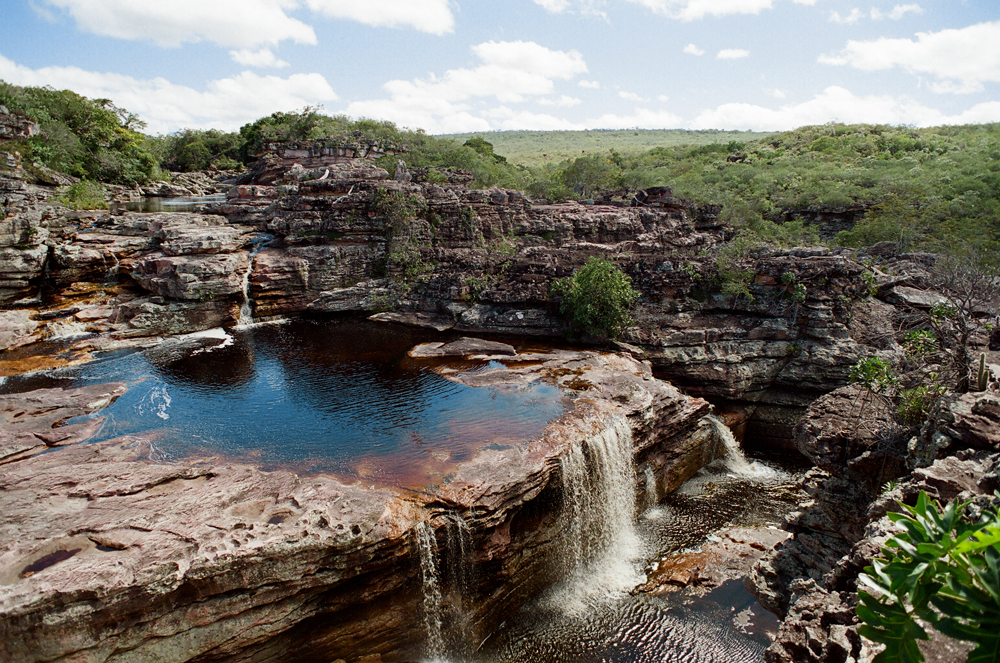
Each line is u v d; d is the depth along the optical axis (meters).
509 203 58.62
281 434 24.92
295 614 16.62
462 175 67.81
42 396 27.28
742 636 20.44
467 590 19.94
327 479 20.00
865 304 38.22
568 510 23.64
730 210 78.06
